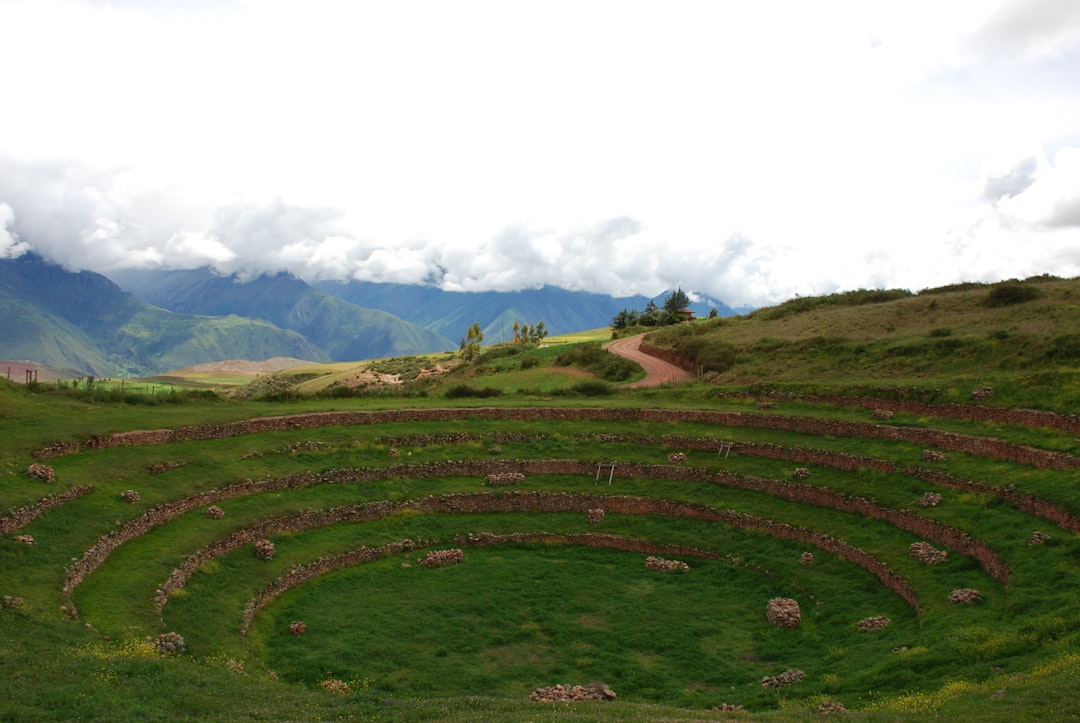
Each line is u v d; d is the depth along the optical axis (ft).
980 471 170.30
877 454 195.21
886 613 135.54
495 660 125.08
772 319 436.35
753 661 126.41
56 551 124.67
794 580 157.17
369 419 237.04
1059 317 270.67
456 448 223.71
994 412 202.80
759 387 272.31
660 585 161.99
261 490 181.27
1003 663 95.30
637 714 86.58
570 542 187.01
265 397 272.10
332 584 156.15
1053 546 130.41
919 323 325.01
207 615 127.24
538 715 83.35
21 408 184.75
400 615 142.51
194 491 167.22
